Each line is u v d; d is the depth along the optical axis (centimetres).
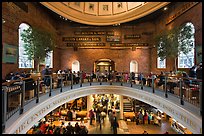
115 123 1088
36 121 523
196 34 920
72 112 1306
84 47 1647
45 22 1352
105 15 1580
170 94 626
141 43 1603
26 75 747
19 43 1009
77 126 945
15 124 360
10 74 808
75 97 959
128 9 1466
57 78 857
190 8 980
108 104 1606
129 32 1631
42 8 1285
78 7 1476
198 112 434
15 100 487
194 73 630
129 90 1012
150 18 1517
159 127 1220
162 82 807
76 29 1661
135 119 1355
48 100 630
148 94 795
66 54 1653
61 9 1325
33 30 916
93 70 1645
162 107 661
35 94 597
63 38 1653
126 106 1525
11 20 881
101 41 1650
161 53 1058
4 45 820
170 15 1258
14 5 908
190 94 543
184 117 481
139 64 1603
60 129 977
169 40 989
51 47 1020
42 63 1248
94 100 1600
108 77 1259
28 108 470
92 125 1245
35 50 896
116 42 1638
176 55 943
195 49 928
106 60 1670
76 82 1059
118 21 1527
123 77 1252
